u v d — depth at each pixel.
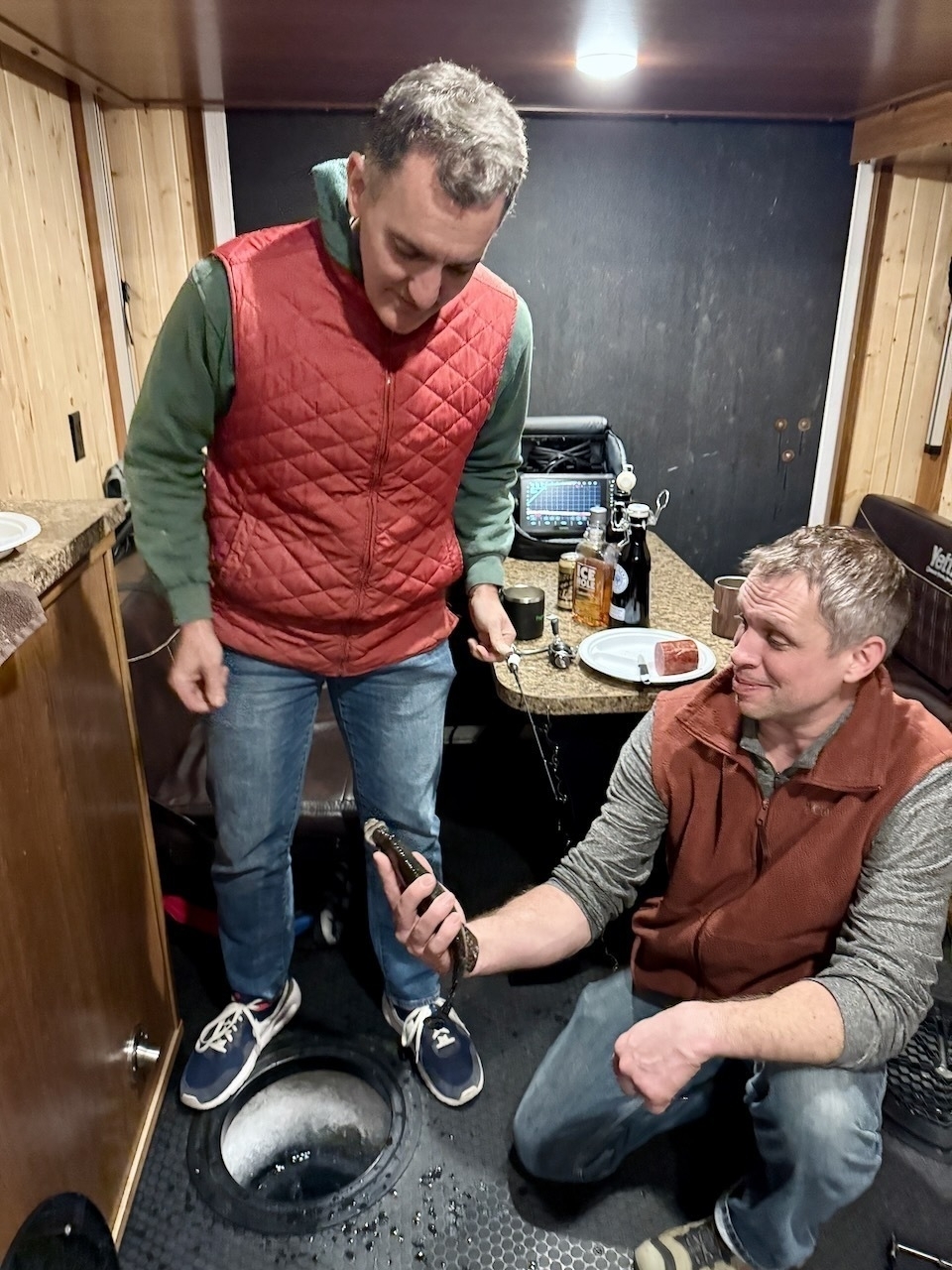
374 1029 1.89
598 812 2.38
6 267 1.89
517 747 2.95
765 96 2.29
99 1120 1.41
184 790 1.92
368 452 1.30
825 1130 1.21
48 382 2.09
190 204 2.50
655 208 2.65
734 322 2.78
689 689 1.43
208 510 1.41
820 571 1.15
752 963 1.35
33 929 1.17
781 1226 1.29
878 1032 1.14
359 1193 1.57
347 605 1.42
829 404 2.90
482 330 1.33
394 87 1.06
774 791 1.29
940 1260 1.44
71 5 1.49
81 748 1.33
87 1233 1.16
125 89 2.25
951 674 2.37
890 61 1.86
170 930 2.13
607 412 2.84
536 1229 1.51
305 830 1.91
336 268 1.21
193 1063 1.72
